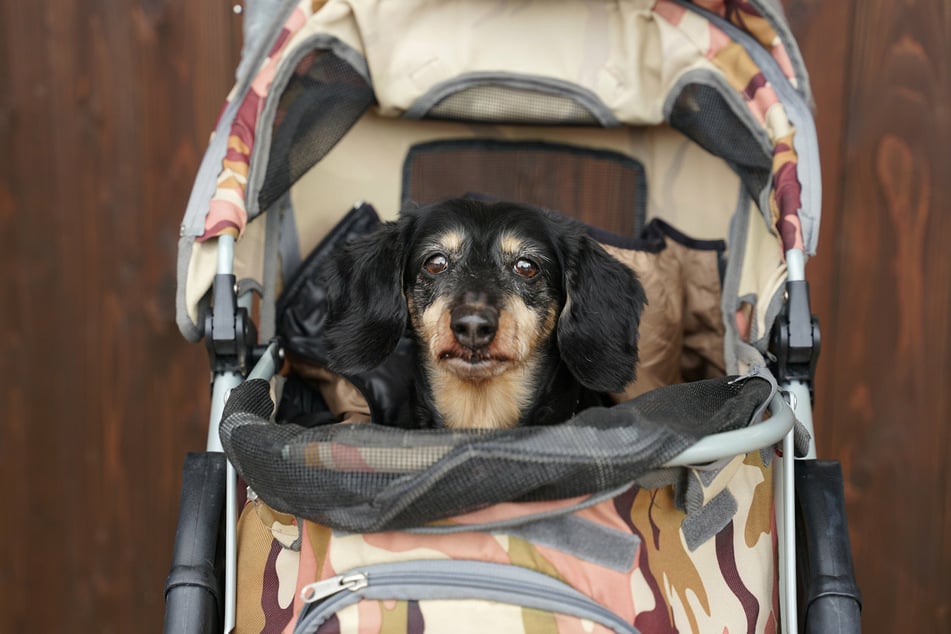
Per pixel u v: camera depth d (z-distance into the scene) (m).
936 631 2.50
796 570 1.43
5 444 2.65
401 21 1.90
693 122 1.87
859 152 2.37
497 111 1.97
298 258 1.98
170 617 1.33
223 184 1.62
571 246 1.82
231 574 1.36
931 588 2.49
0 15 2.45
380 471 1.08
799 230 1.57
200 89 2.45
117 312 2.57
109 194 2.52
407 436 1.11
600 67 1.93
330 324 1.80
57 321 2.59
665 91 1.90
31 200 2.53
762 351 1.61
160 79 2.45
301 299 1.95
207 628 1.34
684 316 2.04
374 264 1.80
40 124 2.49
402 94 1.92
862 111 2.35
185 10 2.41
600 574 1.12
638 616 1.12
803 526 1.43
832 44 2.33
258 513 1.31
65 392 2.62
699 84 1.84
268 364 1.57
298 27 1.78
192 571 1.36
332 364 1.77
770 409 1.37
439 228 1.80
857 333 2.44
